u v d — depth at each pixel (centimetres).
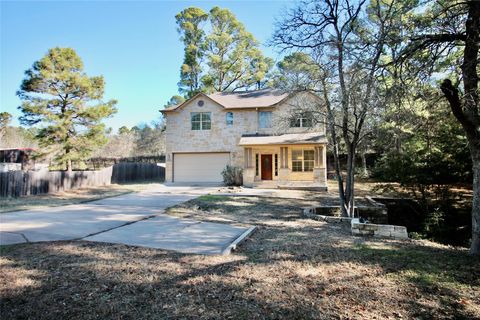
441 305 367
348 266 508
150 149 4556
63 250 592
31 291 396
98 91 2155
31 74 1867
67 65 1967
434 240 1147
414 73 614
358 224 790
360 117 1020
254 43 3406
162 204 1280
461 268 498
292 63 1148
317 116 1193
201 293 394
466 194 1346
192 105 2312
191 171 2327
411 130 1098
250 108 2203
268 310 348
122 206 1226
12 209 1126
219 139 2267
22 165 2691
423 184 1337
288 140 1966
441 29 582
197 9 3362
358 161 2819
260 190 1838
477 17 520
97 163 3203
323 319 329
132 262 519
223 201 1373
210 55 3319
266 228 851
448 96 555
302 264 518
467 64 551
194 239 698
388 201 1452
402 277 457
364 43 705
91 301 369
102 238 698
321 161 1953
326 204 1329
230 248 606
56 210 1117
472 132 575
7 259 531
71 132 2056
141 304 362
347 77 955
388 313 345
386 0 952
